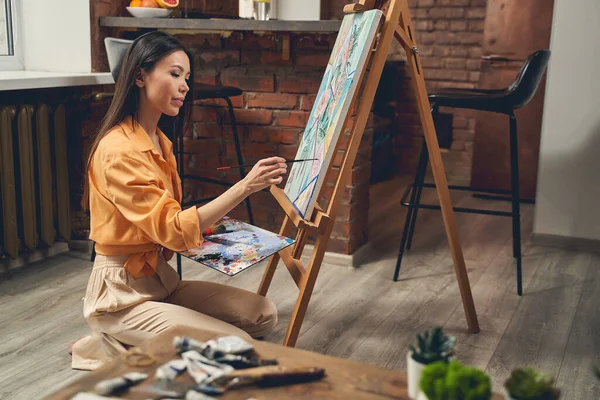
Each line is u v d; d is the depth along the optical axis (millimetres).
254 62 3352
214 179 3410
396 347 2420
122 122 1870
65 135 3219
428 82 5617
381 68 2057
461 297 2699
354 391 1127
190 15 3537
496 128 4895
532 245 3799
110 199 1813
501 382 2154
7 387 2025
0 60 3344
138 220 1734
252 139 3447
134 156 1774
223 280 3082
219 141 3510
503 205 4770
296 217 1953
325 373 1187
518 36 4660
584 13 3598
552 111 3715
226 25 3080
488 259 3514
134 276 1891
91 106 3330
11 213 2990
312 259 1957
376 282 3115
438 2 5469
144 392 1096
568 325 2658
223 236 1960
